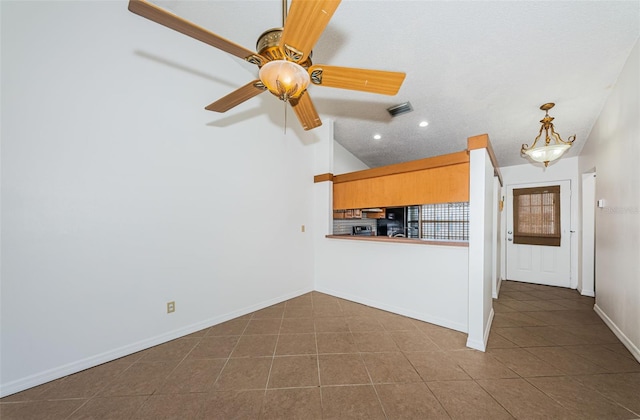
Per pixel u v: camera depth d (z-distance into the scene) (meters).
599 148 2.93
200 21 2.23
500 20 1.82
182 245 2.37
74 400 1.53
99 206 1.91
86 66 1.84
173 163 2.31
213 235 2.60
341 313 2.91
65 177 1.76
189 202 2.42
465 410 1.45
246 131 2.94
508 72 2.37
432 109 3.16
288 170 3.44
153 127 2.19
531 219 4.51
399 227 4.60
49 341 1.70
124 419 1.39
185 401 1.52
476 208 2.19
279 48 1.19
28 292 1.63
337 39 2.10
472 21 1.85
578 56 2.12
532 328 2.55
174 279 2.31
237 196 2.83
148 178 2.16
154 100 2.20
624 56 2.11
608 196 2.63
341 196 3.63
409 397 1.55
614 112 2.46
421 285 2.72
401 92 2.84
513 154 4.24
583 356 2.01
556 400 1.52
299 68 1.22
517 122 3.28
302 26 1.05
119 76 2.00
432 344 2.20
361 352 2.07
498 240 4.20
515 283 4.46
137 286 2.09
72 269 1.79
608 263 2.63
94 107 1.88
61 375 1.73
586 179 3.80
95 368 1.85
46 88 1.69
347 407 1.47
